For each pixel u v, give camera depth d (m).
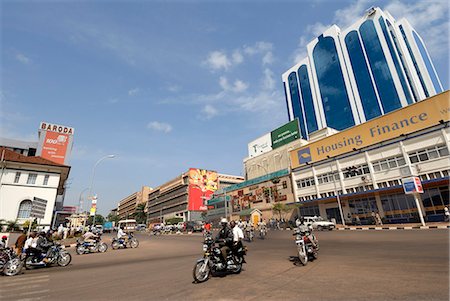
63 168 34.31
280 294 5.02
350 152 33.09
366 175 30.67
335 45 78.25
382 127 30.03
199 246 17.92
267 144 55.84
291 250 12.28
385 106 62.22
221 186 91.12
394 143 28.47
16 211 30.11
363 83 68.00
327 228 26.64
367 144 31.38
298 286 5.54
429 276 5.61
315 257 9.33
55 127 57.97
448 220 21.67
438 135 24.95
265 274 6.98
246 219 49.62
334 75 76.75
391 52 62.97
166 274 7.64
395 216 27.64
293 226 33.41
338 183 34.22
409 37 67.19
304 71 88.31
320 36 84.31
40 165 32.66
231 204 56.38
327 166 36.09
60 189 44.22
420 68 63.03
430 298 4.26
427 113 26.09
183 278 6.91
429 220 24.70
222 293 5.27
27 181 31.77
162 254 14.16
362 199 31.20
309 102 83.81
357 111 68.44
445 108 24.75
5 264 8.80
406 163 26.97
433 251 8.95
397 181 27.64
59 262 10.77
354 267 7.21
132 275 7.79
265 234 24.44
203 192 82.50
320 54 82.88
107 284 6.64
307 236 8.96
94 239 16.97
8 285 7.02
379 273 6.25
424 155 25.91
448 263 6.78
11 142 58.88
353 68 71.38
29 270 9.85
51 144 56.47
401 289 4.84
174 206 89.12
